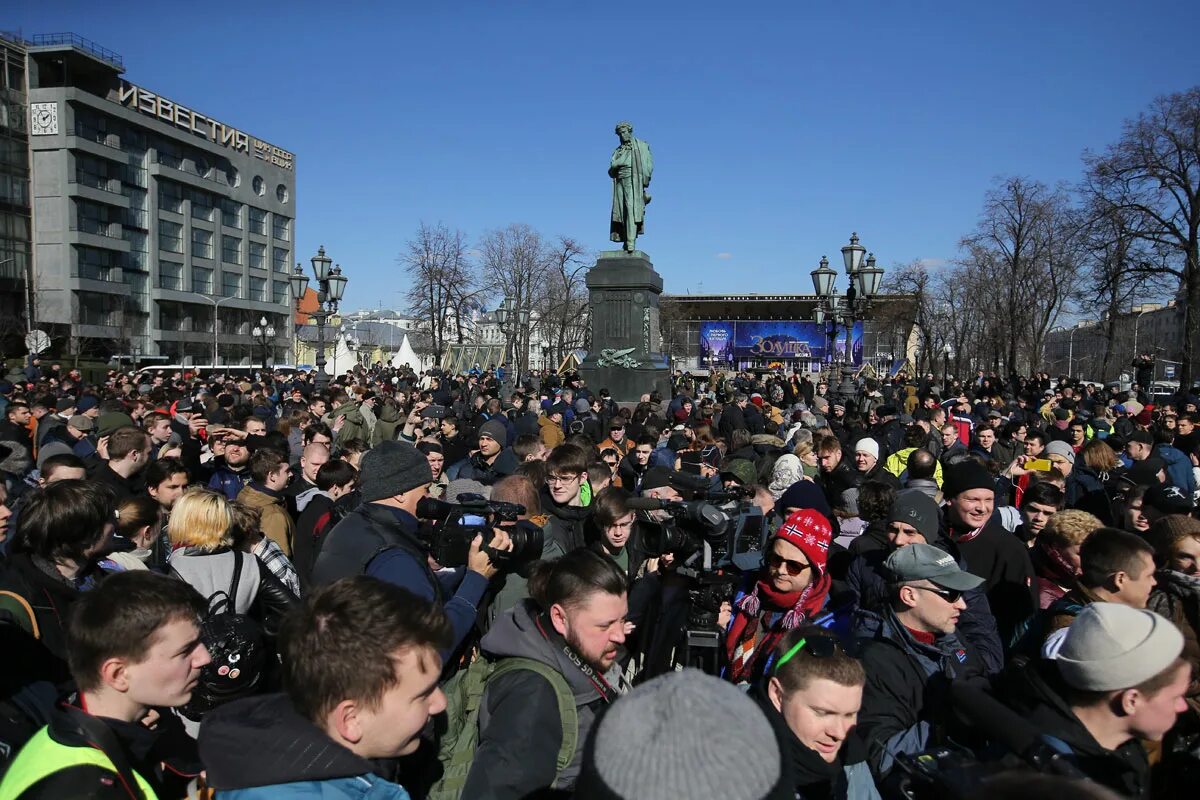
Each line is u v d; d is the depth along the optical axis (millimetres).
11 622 3164
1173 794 3008
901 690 3107
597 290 21484
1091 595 3674
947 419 12039
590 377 21391
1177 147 32031
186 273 78062
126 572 2578
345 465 5730
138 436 6438
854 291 17625
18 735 2797
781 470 7262
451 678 3326
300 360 88062
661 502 3770
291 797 1938
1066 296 41500
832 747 2588
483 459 8852
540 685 2617
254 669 3043
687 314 90938
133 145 72125
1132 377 41594
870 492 5129
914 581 3238
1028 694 2666
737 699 1503
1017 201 40719
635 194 21484
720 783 1329
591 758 1462
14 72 64062
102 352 67438
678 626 3564
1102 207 33562
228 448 7648
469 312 49344
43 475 5625
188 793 2582
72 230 65188
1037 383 30172
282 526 5750
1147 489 5555
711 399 21469
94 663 2391
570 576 2758
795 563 3678
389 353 89750
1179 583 3680
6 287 62656
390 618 2102
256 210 89062
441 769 2916
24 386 16922
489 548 3365
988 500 4684
